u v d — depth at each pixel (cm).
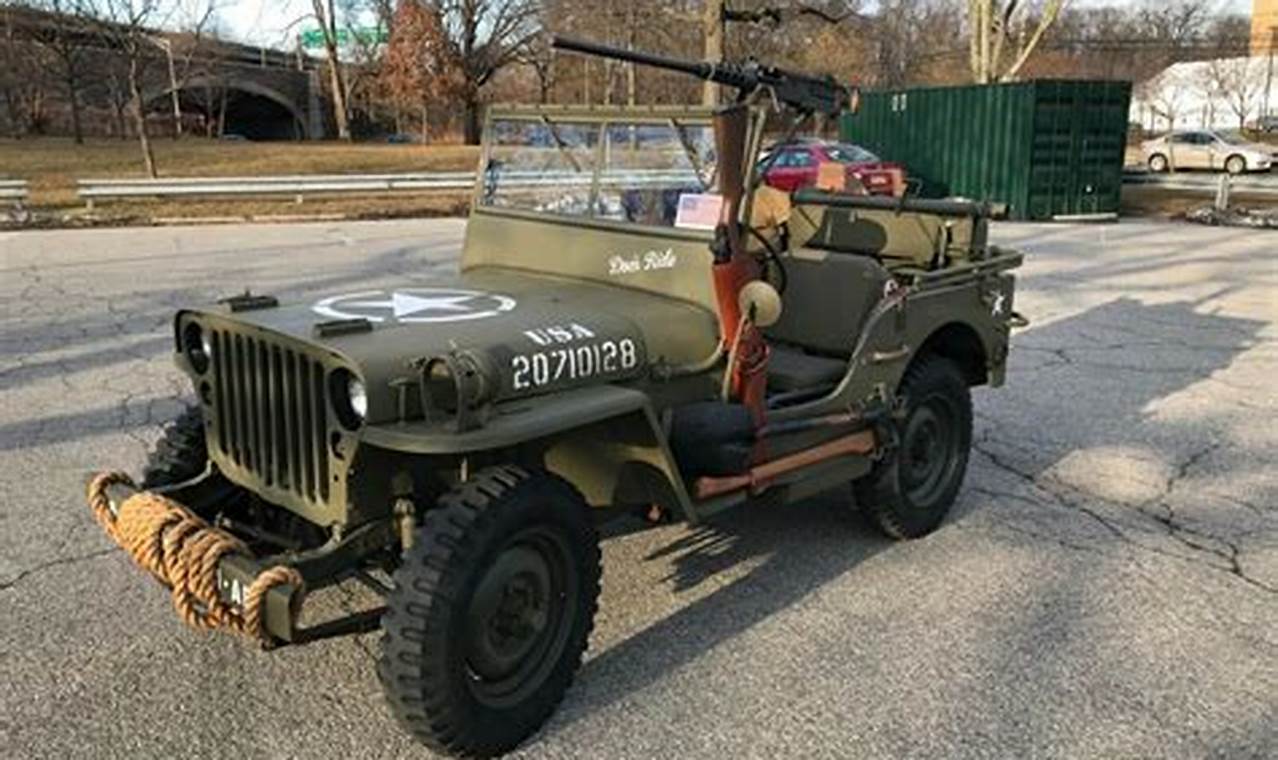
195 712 331
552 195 424
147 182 1794
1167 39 5647
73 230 1559
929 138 2003
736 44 2575
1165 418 673
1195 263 1320
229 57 4578
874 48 4203
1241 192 2133
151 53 2991
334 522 309
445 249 1370
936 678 359
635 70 2591
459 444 281
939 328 476
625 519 478
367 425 289
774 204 476
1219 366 809
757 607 409
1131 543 476
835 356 471
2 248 1343
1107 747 321
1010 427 652
